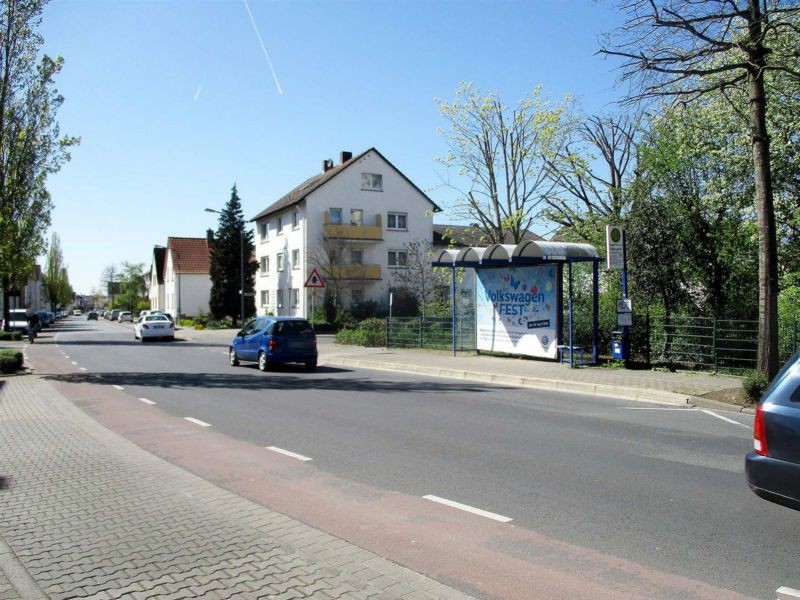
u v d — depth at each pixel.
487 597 3.76
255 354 18.28
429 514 5.32
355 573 4.05
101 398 12.29
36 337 40.09
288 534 4.77
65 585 3.87
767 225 11.16
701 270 16.88
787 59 13.59
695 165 17.55
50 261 109.25
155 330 35.16
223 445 8.04
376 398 12.27
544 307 17.48
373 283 49.97
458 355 20.23
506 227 29.00
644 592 3.84
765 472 4.50
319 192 48.06
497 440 8.30
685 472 6.67
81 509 5.39
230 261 54.25
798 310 15.17
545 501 5.68
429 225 51.94
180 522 5.05
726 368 14.45
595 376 14.31
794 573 4.12
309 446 7.97
